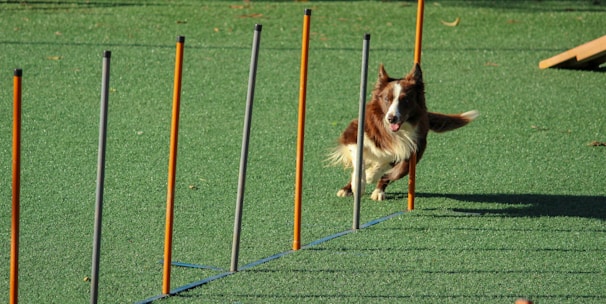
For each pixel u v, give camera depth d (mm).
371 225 10203
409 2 23391
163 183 11539
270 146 13359
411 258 9125
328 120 14750
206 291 8117
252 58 8227
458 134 14273
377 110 10812
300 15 21547
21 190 11008
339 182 11898
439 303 7957
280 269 8727
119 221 10078
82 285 8227
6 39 18609
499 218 10547
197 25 20359
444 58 18750
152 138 13508
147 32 19688
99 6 21750
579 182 12133
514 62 18703
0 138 13109
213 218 10297
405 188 11898
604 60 18109
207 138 13625
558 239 9805
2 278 8336
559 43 20203
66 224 9914
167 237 7840
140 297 7984
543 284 8469
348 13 21906
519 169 12695
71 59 17562
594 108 15875
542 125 14867
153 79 16625
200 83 16516
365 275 8617
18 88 6730
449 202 11219
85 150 12789
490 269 8844
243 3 22594
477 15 22266
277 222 10242
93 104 15102
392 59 18422
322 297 8047
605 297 8172
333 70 17594
